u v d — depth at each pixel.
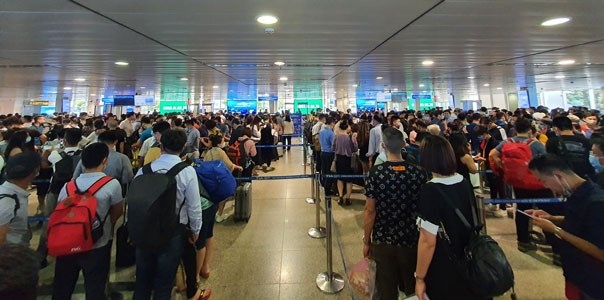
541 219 1.88
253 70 8.04
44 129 7.14
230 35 4.59
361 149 5.24
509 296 2.41
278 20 3.96
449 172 1.55
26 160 1.83
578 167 2.98
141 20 3.85
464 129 6.23
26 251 0.62
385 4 3.45
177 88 12.30
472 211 1.48
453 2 3.41
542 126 5.33
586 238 1.55
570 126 3.21
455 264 1.39
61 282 1.84
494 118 6.74
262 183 6.45
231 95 16.19
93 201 1.81
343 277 2.68
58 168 2.84
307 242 3.44
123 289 2.54
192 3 3.35
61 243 1.68
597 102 16.95
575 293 1.64
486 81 11.80
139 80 9.71
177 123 5.77
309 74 9.01
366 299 2.00
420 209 1.53
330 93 16.44
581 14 3.82
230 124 9.70
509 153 3.16
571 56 6.75
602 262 1.51
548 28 4.44
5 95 13.59
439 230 1.46
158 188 1.67
